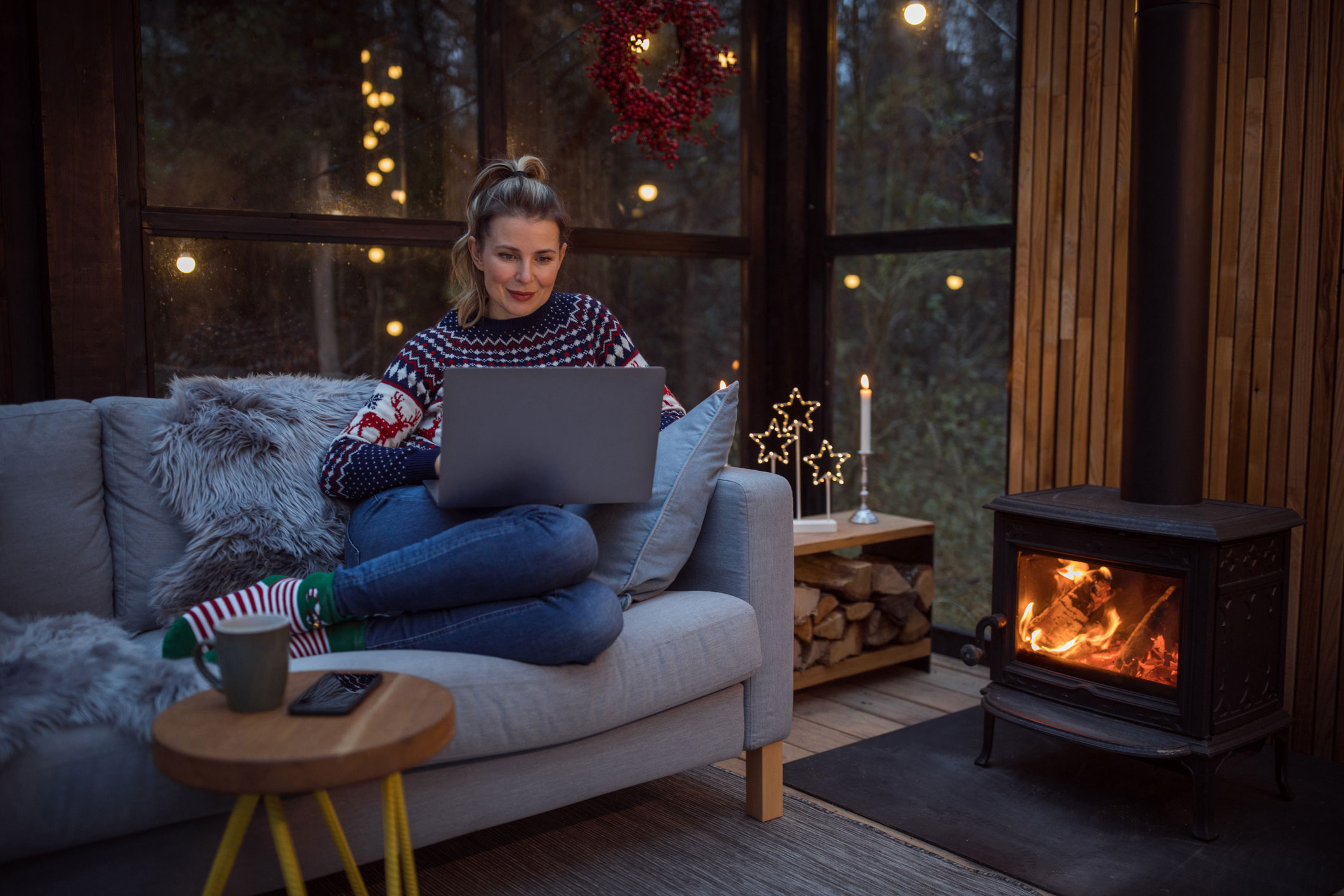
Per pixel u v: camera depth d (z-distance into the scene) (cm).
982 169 277
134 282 211
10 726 117
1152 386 195
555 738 152
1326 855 172
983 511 285
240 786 98
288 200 231
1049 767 210
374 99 241
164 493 174
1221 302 226
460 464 148
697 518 182
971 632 290
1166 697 184
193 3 215
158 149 213
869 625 265
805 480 328
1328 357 209
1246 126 220
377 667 141
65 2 196
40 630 141
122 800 124
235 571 170
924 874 167
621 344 199
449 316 194
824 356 321
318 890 162
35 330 202
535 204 182
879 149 303
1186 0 185
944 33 282
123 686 125
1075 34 248
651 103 272
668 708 169
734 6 305
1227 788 199
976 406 284
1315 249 209
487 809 152
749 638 176
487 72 256
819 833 182
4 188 196
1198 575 175
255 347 229
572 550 149
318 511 179
